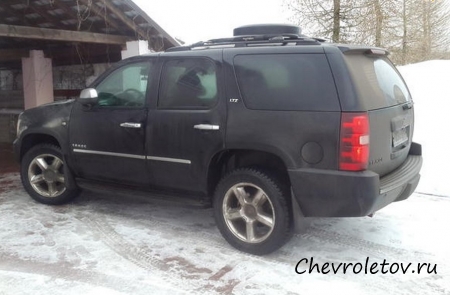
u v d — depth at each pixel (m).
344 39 14.16
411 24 17.42
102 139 4.82
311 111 3.64
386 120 3.89
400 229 4.70
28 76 10.08
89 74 9.98
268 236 3.93
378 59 4.31
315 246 4.29
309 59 3.73
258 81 3.91
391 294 3.42
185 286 3.52
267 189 3.88
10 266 3.85
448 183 6.12
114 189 4.91
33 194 5.53
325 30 14.18
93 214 5.19
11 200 5.72
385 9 14.47
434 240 4.42
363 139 3.49
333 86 3.58
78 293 3.40
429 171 6.58
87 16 7.53
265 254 4.04
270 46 3.98
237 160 4.28
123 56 8.55
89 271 3.76
